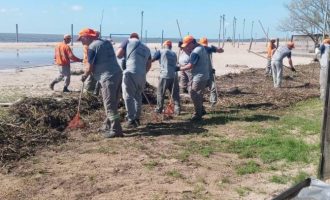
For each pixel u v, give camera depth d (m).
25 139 8.45
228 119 11.02
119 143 8.62
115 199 6.03
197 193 6.27
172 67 11.15
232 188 6.50
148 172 7.05
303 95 15.52
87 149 8.22
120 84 8.99
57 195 6.15
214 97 12.91
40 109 10.12
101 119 10.45
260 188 6.52
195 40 10.59
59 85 17.53
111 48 8.87
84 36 8.77
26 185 6.49
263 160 7.76
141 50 9.64
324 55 13.66
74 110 10.72
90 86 12.74
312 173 7.06
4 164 7.31
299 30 56.94
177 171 7.11
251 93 15.93
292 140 8.90
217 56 44.78
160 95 11.31
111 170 7.12
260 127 10.25
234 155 8.07
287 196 5.25
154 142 8.75
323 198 5.17
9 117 9.48
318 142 8.83
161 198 6.07
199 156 7.93
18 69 25.34
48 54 46.28
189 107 12.56
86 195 6.16
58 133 9.01
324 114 6.20
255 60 39.44
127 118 10.01
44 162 7.49
